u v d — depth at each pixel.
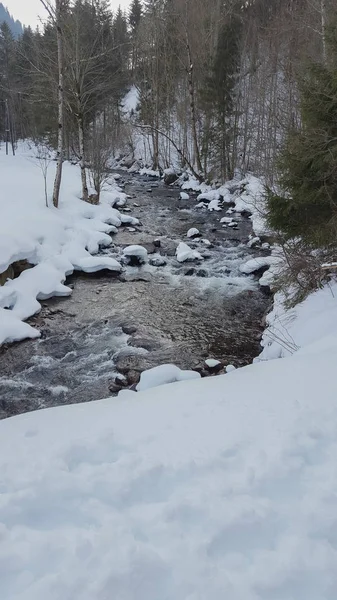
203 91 25.06
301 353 6.64
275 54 21.61
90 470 3.28
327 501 2.94
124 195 23.47
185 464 3.30
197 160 27.98
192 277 12.73
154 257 14.02
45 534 2.70
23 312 10.05
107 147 23.02
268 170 16.41
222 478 3.20
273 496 3.04
